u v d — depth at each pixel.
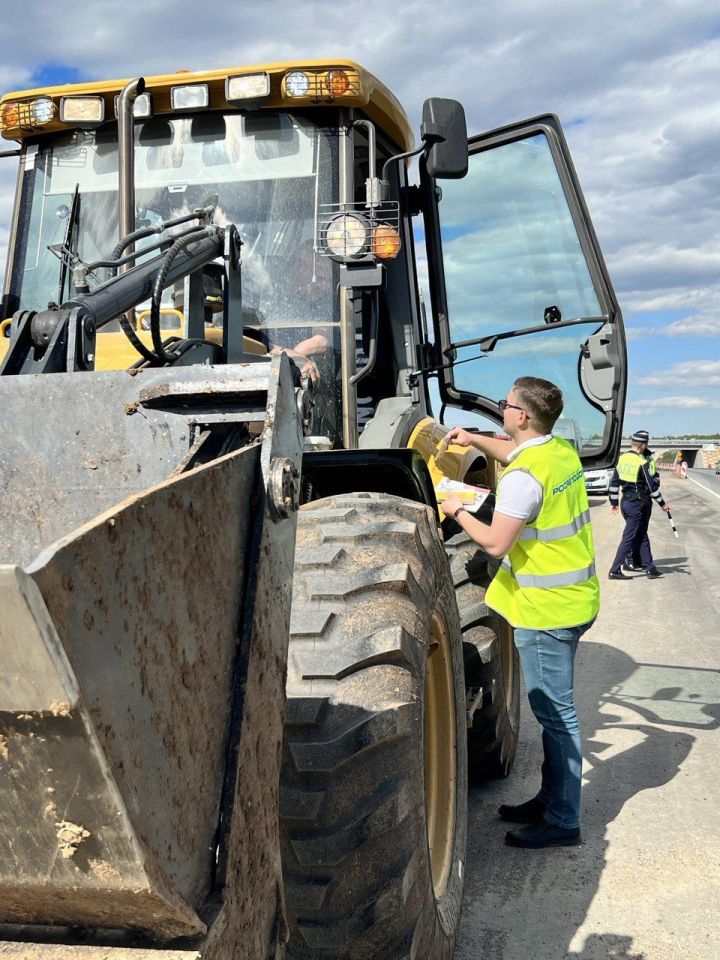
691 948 2.96
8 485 1.91
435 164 3.41
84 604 0.95
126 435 1.85
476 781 4.43
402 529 2.52
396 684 2.20
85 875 1.05
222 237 2.83
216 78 3.62
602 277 4.16
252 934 1.33
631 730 5.11
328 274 3.58
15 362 2.11
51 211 3.86
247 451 1.49
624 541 10.84
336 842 2.08
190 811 1.18
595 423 4.21
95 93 3.74
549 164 4.27
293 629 2.27
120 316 2.38
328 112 3.67
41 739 0.96
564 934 3.06
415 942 2.20
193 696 1.21
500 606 3.80
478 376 4.31
